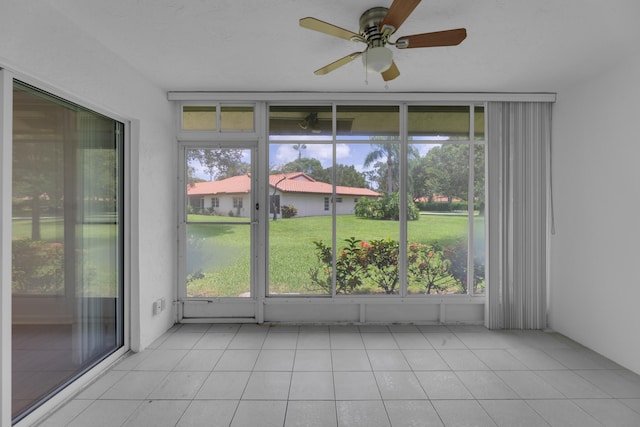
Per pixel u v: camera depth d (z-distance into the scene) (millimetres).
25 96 1824
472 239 3467
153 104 3006
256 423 1889
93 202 2379
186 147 3475
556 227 3232
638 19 2006
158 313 3090
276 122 3467
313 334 3199
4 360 1683
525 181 3301
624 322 2525
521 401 2102
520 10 1945
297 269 3498
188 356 2721
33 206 1878
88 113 2330
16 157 1767
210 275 3502
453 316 3498
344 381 2342
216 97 3281
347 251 3488
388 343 2992
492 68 2732
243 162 3494
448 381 2342
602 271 2713
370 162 3480
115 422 1892
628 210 2486
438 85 3113
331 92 3309
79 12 1936
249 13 1986
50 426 1843
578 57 2500
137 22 2059
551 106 3299
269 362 2623
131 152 2770
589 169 2838
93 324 2389
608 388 2246
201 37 2258
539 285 3314
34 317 1896
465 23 2090
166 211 3260
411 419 1924
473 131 3453
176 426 1861
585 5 1886
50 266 2004
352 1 1865
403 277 3467
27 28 1696
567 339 3064
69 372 2164
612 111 2617
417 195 3486
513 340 3049
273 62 2662
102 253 2479
